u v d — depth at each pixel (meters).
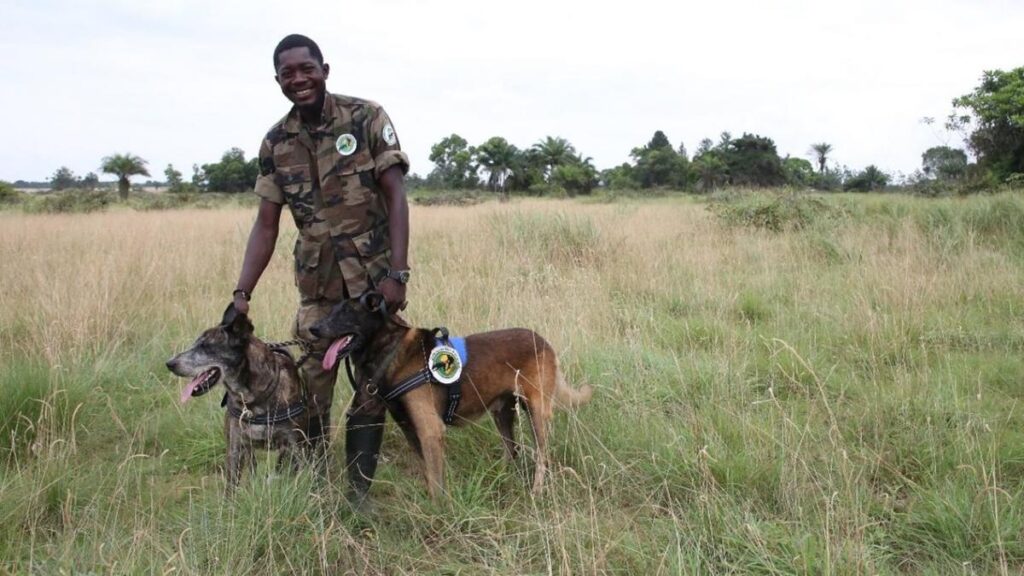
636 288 8.84
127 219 18.73
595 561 3.12
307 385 4.13
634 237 11.80
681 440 4.32
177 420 5.08
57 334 6.09
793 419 4.57
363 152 3.81
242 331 3.65
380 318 3.80
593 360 5.74
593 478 4.16
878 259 9.43
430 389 3.89
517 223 12.05
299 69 3.64
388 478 4.35
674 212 17.67
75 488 3.89
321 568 3.28
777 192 15.92
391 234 3.87
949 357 6.05
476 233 12.41
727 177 60.91
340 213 3.84
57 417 4.78
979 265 8.93
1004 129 20.55
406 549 3.53
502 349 4.25
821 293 8.20
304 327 4.08
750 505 3.72
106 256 9.96
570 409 4.55
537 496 4.04
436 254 11.04
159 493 4.05
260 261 4.00
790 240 11.80
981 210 12.35
